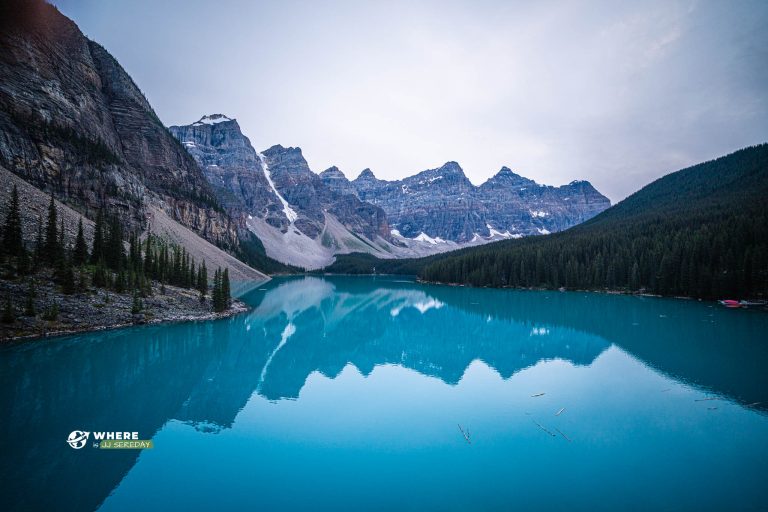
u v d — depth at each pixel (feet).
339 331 201.57
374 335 190.60
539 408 93.76
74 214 248.73
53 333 139.13
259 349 153.38
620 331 190.49
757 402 97.66
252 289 399.03
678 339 171.42
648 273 355.77
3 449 70.49
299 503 56.39
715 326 199.93
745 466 68.08
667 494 59.82
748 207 387.34
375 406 94.73
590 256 419.95
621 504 57.16
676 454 71.82
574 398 100.27
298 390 106.11
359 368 129.70
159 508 54.85
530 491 60.23
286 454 71.00
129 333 156.15
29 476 62.44
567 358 141.49
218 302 215.72
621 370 125.70
